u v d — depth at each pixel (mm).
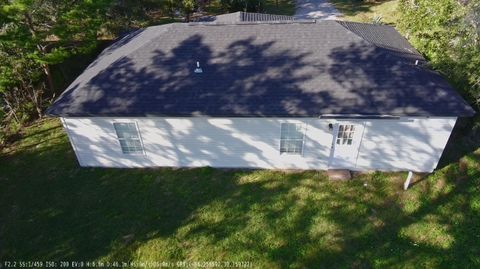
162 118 10469
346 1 28094
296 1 29016
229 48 11078
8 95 14281
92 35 15047
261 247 8891
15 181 11539
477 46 10172
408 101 9703
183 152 11484
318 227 9352
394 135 10391
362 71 10266
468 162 11273
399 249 8602
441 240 8789
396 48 11758
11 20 11820
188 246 9031
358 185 10781
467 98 11039
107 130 10984
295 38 11102
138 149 11586
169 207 10258
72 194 10891
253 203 10258
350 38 10953
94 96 10531
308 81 10211
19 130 14258
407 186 10422
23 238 9469
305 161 11406
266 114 9797
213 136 10914
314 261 8453
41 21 13805
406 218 9469
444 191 10289
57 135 13898
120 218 9930
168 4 22984
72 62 17812
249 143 11016
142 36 13203
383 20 22969
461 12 10984
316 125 10367
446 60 10617
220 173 11586
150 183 11242
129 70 10930
